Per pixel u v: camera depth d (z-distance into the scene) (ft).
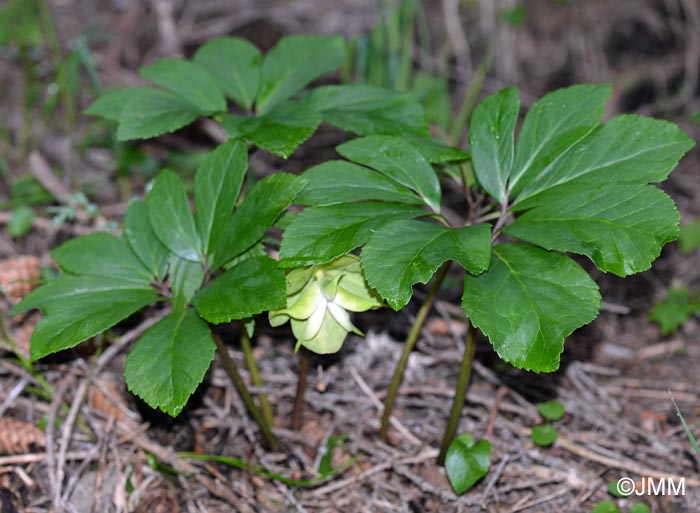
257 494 2.56
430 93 3.87
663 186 3.53
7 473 2.56
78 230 3.11
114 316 2.25
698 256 3.26
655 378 2.90
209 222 2.34
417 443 2.68
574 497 2.58
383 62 3.84
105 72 4.02
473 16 4.54
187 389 2.16
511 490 2.59
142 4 4.29
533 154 2.30
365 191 2.29
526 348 2.11
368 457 2.65
